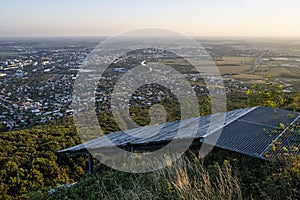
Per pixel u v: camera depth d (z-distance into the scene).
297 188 2.50
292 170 2.62
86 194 3.52
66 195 3.66
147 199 2.82
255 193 2.64
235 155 3.56
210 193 2.57
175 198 2.71
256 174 2.99
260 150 3.18
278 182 2.60
